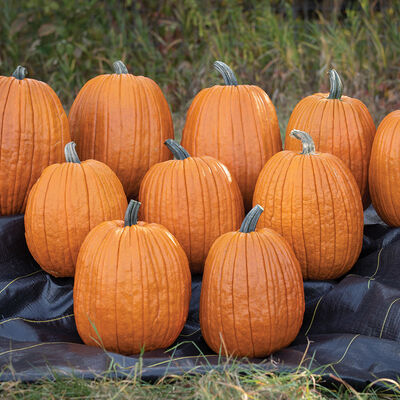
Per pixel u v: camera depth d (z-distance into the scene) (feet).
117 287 6.71
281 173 8.02
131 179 9.21
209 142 9.02
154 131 9.16
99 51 20.30
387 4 21.03
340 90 9.27
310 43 21.36
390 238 8.92
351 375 6.36
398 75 18.70
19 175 8.36
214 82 19.56
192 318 8.07
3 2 19.81
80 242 7.80
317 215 7.84
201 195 8.00
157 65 20.77
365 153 9.21
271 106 9.45
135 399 6.06
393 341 6.91
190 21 21.39
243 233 7.00
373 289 7.70
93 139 9.07
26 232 8.05
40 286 8.19
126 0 21.50
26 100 8.31
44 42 19.72
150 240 6.91
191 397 6.07
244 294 6.76
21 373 6.31
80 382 6.21
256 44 20.56
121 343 6.91
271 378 6.34
